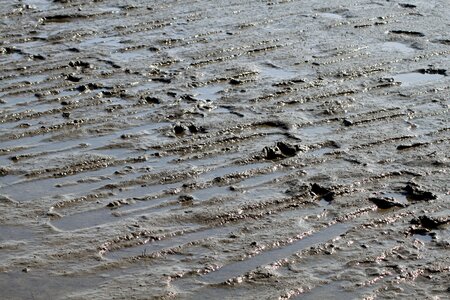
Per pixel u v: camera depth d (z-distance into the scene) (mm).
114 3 11086
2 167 6422
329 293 4789
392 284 4852
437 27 9781
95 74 8492
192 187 6086
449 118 7258
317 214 5680
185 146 6793
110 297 4762
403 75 8375
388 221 5570
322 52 9047
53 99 7859
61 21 10367
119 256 5191
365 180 6133
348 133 6992
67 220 5637
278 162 6465
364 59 8812
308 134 7000
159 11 10664
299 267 5051
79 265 5098
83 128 7188
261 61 8820
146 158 6582
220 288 4852
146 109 7586
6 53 9203
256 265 5078
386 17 10234
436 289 4797
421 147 6688
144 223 5578
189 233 5461
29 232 5480
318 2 11000
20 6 10930
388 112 7418
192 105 7648
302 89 8000
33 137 7020
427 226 5527
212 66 8680
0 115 7473
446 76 8312
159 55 9039
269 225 5543
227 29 9898
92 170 6387
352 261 5102
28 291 4828
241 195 5957
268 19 10258
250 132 7051
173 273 4996
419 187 5984
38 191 6047
